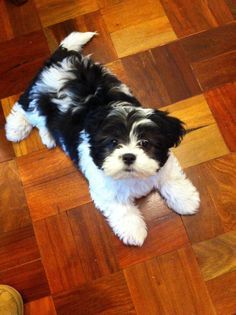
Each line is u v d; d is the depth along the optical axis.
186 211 0.67
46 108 0.64
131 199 0.68
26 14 0.85
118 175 0.55
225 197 0.68
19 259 0.68
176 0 0.83
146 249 0.66
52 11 0.84
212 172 0.70
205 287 0.64
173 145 0.58
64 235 0.69
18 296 0.65
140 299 0.64
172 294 0.64
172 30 0.81
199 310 0.63
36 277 0.67
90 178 0.64
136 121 0.54
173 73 0.77
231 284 0.64
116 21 0.82
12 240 0.69
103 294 0.65
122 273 0.66
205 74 0.77
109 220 0.67
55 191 0.71
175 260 0.65
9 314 0.63
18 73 0.80
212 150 0.71
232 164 0.70
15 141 0.75
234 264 0.64
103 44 0.81
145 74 0.78
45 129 0.71
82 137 0.60
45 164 0.73
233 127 0.72
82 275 0.67
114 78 0.65
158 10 0.82
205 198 0.68
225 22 0.80
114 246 0.67
